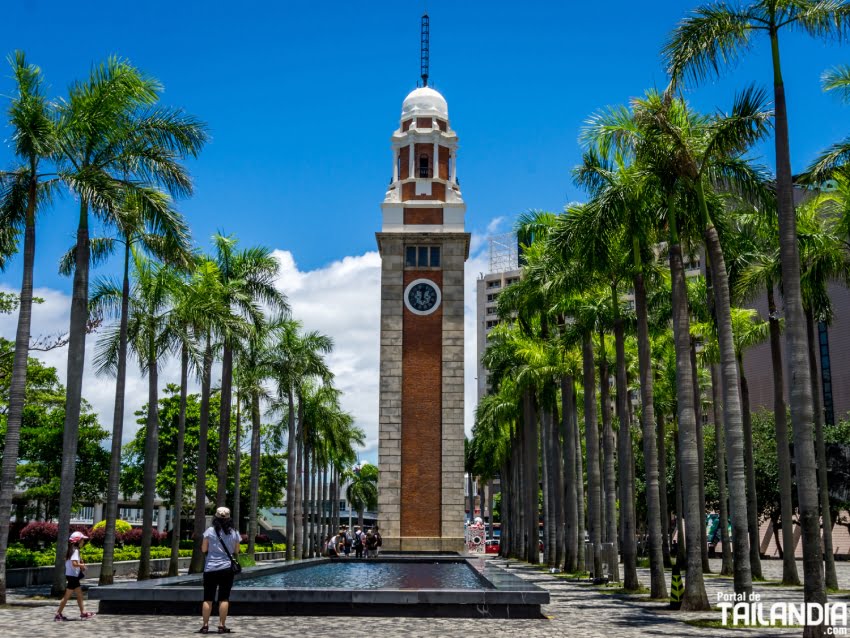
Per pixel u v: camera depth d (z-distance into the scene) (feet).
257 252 149.89
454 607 69.87
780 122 65.16
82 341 98.58
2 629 61.16
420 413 206.08
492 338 206.90
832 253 102.12
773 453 231.09
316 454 294.87
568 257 93.97
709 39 70.18
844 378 268.21
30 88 91.76
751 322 149.79
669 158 81.15
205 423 134.72
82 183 91.25
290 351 184.34
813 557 58.23
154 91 97.71
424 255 213.46
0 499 86.79
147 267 126.82
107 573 111.14
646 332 97.55
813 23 66.85
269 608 70.44
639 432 257.75
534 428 201.77
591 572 137.08
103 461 198.49
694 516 80.79
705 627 65.36
